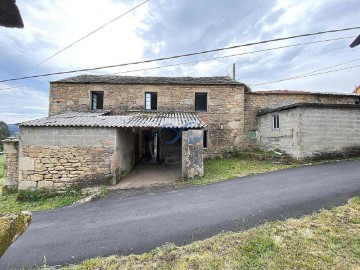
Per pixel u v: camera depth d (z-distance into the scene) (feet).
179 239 12.85
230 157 42.68
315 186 20.57
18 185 27.17
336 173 24.89
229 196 20.01
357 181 21.40
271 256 10.16
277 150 37.37
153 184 27.40
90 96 42.83
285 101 44.47
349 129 33.50
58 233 14.80
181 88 43.45
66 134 27.07
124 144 32.99
